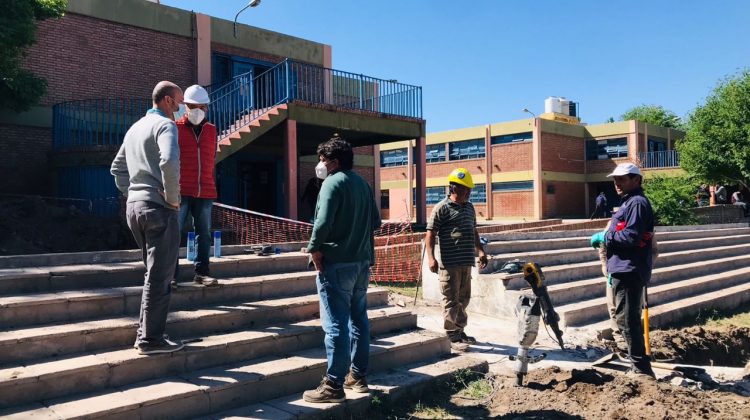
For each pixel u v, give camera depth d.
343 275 4.00
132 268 5.00
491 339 6.44
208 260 5.04
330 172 4.17
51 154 12.31
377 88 20.62
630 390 4.47
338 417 3.93
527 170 36.78
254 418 3.68
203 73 16.48
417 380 4.59
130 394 3.57
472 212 5.97
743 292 10.27
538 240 10.80
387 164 46.75
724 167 27.52
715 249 13.36
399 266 10.40
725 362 7.13
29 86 11.61
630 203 4.78
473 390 4.71
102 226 10.48
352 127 15.43
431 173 43.25
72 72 14.12
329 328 4.02
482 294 7.88
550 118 43.09
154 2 15.64
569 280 8.98
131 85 15.12
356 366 4.25
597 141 38.91
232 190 18.02
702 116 28.50
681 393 4.50
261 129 13.49
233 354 4.33
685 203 23.30
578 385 4.61
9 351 3.66
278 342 4.61
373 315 5.55
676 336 7.02
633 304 4.89
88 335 3.97
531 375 5.00
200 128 4.89
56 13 11.70
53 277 4.57
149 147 3.88
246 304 5.06
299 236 11.16
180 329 4.42
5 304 3.96
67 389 3.54
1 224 9.38
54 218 10.27
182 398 3.62
